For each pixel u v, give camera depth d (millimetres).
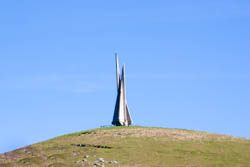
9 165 74125
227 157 79875
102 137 96312
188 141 93062
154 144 89062
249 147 88875
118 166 72750
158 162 75438
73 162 75688
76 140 94562
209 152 83375
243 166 74000
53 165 73438
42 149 86875
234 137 101812
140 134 99562
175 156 79812
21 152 84750
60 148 87125
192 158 78562
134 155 79875
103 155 80188
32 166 73438
